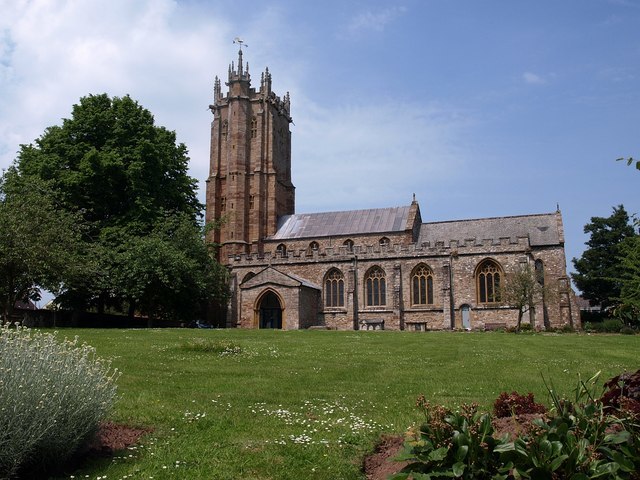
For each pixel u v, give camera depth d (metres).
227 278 72.81
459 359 25.77
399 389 17.23
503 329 58.88
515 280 58.78
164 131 65.75
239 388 16.98
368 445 10.75
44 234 42.19
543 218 69.56
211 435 11.41
